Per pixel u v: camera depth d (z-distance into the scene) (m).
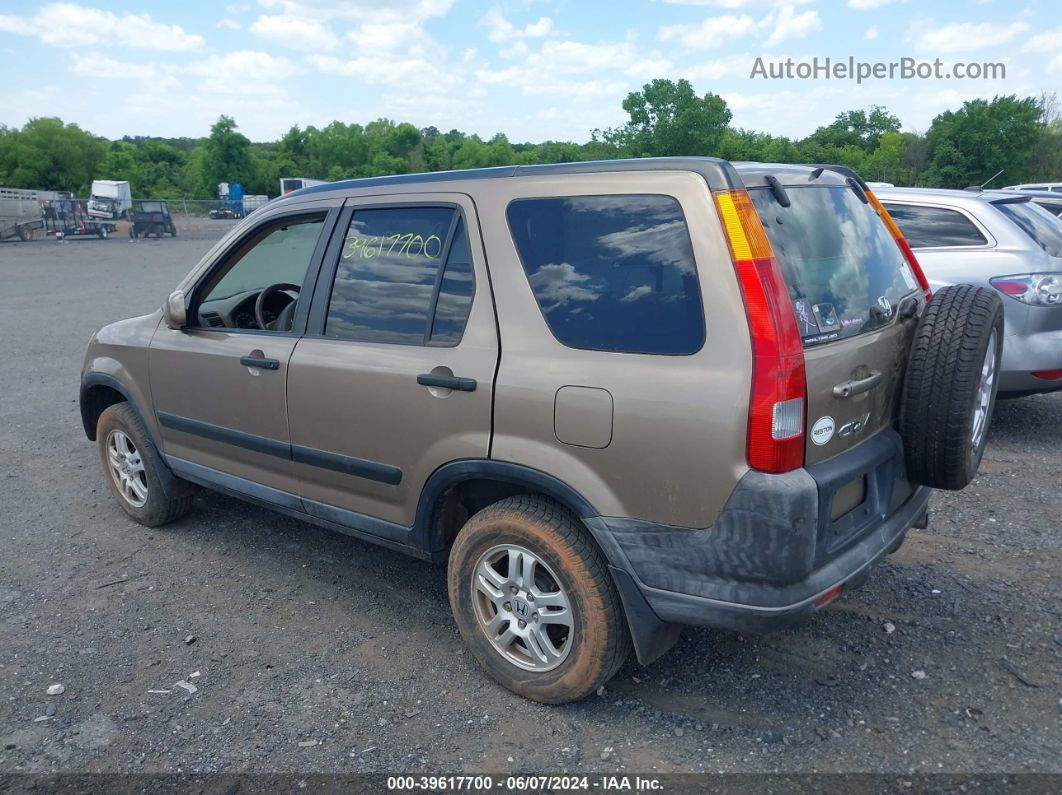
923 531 4.65
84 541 4.87
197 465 4.50
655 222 2.80
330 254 3.77
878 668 3.37
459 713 3.17
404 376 3.33
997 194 6.62
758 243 2.63
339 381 3.58
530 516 3.07
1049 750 2.85
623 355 2.81
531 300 3.06
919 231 6.51
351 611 3.99
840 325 2.94
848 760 2.84
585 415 2.85
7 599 4.15
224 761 2.92
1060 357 5.84
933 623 3.69
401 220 3.53
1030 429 6.51
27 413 7.82
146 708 3.23
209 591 4.22
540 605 3.12
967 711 3.08
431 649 3.63
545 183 3.09
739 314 2.59
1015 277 5.91
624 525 2.82
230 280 4.41
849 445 2.89
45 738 3.06
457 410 3.18
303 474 3.90
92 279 21.03
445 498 3.41
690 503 2.69
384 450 3.48
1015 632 3.60
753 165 3.12
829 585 2.71
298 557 4.61
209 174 93.50
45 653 3.64
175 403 4.48
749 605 2.65
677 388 2.67
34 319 14.10
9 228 38.53
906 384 3.20
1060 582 4.02
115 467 5.14
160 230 42.16
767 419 2.54
